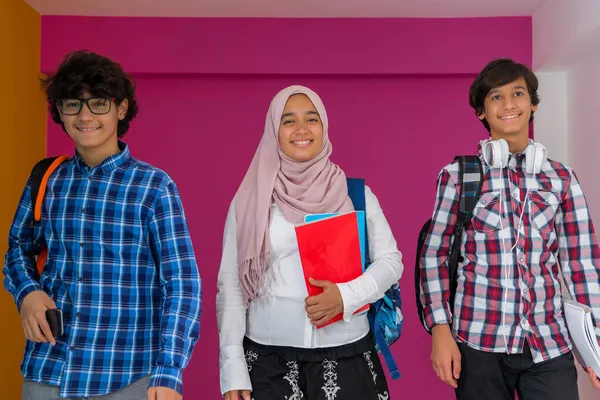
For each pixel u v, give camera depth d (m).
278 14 3.61
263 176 2.18
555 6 3.34
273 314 2.05
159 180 1.87
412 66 3.66
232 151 3.80
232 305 2.10
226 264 2.17
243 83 3.81
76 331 1.76
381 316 2.16
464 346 2.15
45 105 3.77
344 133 3.80
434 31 3.67
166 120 3.80
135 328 1.80
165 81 3.81
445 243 2.22
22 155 3.46
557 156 3.77
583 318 2.05
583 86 3.53
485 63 3.66
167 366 1.68
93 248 1.80
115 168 1.86
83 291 1.78
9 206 3.29
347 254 2.05
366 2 3.44
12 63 3.32
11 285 1.84
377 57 3.65
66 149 3.79
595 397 3.33
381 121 3.80
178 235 1.83
